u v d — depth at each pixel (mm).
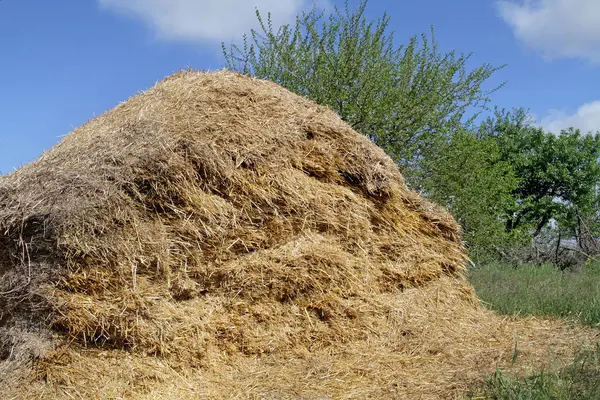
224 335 4961
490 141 16391
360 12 13719
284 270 5195
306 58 13617
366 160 5980
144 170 4809
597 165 22328
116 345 4617
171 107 5492
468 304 6262
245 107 5707
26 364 4430
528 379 4164
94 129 5629
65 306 4488
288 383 4605
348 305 5367
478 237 13641
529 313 6426
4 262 4598
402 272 5926
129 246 4680
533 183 22906
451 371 4699
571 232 15109
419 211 6293
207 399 4387
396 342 5395
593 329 5805
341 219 5633
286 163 5539
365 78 12992
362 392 4418
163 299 4781
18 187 4734
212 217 5004
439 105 13672
